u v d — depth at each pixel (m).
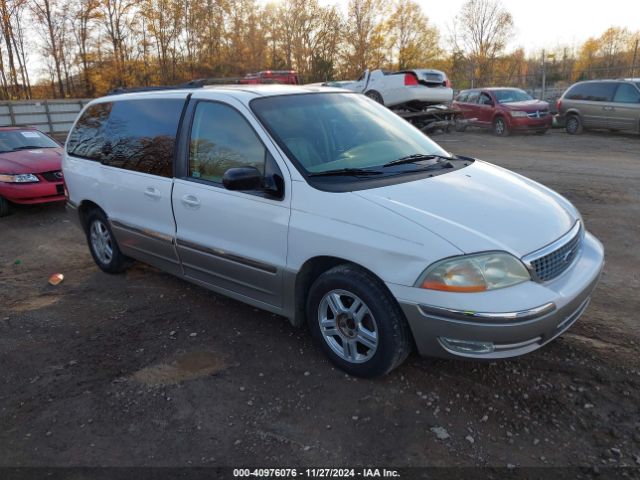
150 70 40.84
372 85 16.11
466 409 3.03
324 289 3.34
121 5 38.06
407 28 51.66
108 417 3.12
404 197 3.18
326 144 3.73
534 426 2.88
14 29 35.53
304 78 48.94
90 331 4.23
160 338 4.05
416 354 3.60
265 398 3.22
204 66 43.09
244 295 3.91
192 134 4.11
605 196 8.01
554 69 38.72
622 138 15.84
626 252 5.54
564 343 3.68
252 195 3.59
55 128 23.25
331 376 3.41
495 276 2.80
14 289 5.28
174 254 4.35
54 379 3.55
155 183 4.34
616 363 3.42
